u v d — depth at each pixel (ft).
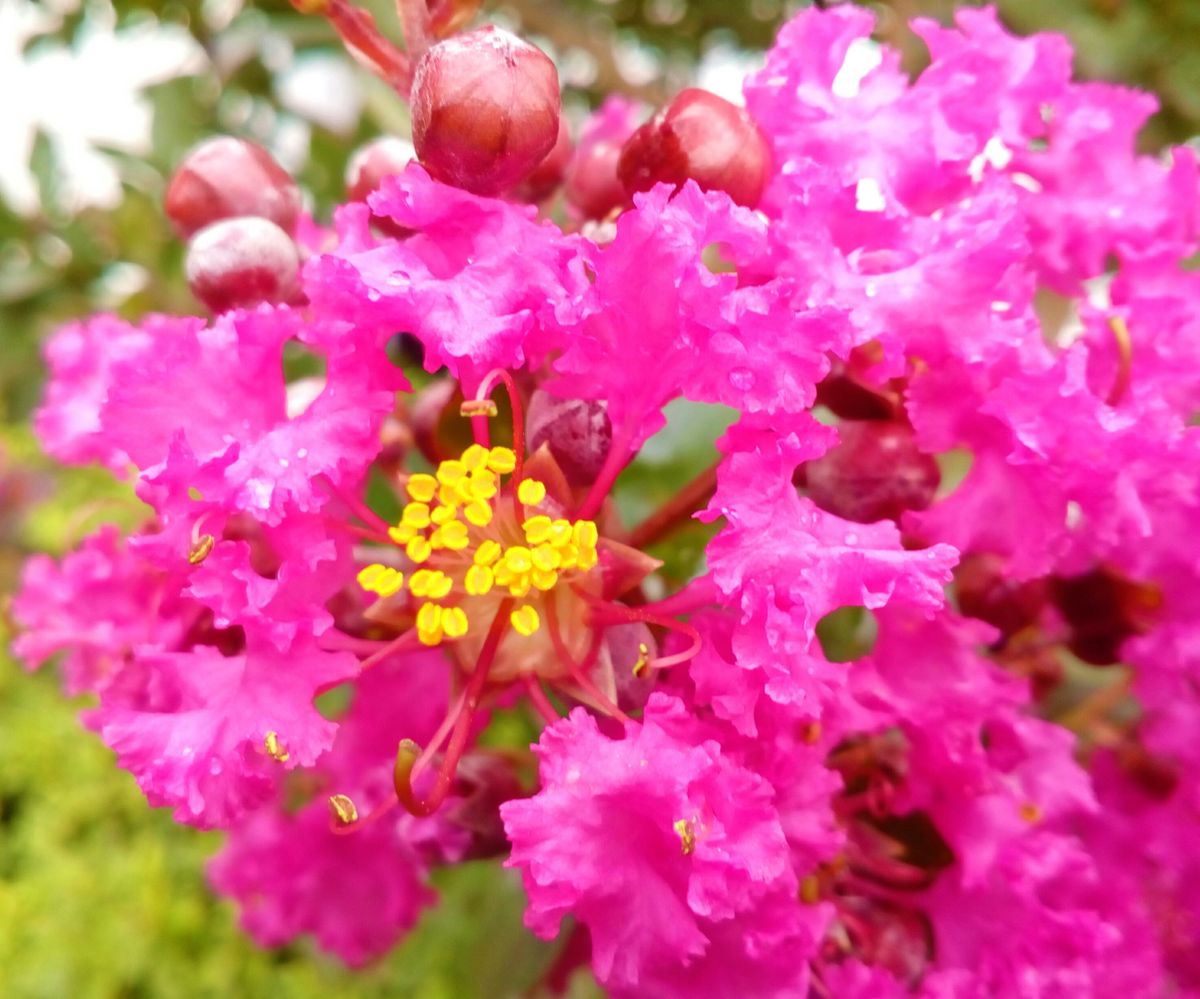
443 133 0.17
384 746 0.21
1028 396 0.18
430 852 0.21
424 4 0.19
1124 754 0.26
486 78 0.17
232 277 0.20
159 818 0.70
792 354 0.16
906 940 0.22
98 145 0.45
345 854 0.25
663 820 0.16
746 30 0.54
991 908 0.22
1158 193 0.22
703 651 0.17
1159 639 0.23
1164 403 0.20
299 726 0.17
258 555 0.18
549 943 0.28
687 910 0.16
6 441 0.76
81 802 0.70
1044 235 0.22
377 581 0.18
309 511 0.16
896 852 0.23
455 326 0.16
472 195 0.17
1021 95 0.22
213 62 0.48
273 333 0.17
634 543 0.21
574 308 0.16
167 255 0.46
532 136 0.17
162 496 0.17
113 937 0.64
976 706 0.20
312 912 0.25
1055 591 0.23
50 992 0.63
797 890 0.18
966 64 0.21
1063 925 0.21
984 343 0.18
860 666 0.20
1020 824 0.21
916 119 0.20
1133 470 0.20
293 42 0.47
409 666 0.21
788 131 0.20
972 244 0.18
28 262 0.48
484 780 0.20
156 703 0.19
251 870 0.26
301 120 0.49
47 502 0.72
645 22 0.56
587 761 0.16
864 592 0.16
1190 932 0.25
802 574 0.16
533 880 0.16
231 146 0.22
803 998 0.18
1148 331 0.22
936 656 0.20
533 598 0.18
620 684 0.18
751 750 0.18
